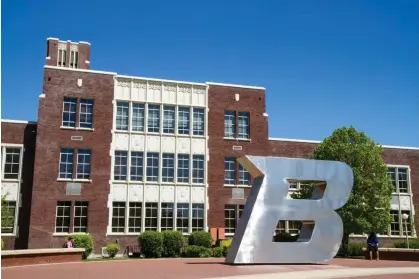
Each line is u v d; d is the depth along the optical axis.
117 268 21.62
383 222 34.19
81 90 36.94
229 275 17.58
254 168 23.00
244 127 40.62
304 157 42.84
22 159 36.34
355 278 17.28
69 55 43.72
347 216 33.59
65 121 36.31
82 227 35.06
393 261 27.72
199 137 39.00
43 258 24.56
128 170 36.88
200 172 38.69
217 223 37.97
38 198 34.44
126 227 35.91
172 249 33.22
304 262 22.75
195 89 39.81
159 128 38.38
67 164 35.78
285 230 40.09
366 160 34.50
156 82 38.91
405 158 46.47
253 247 22.11
